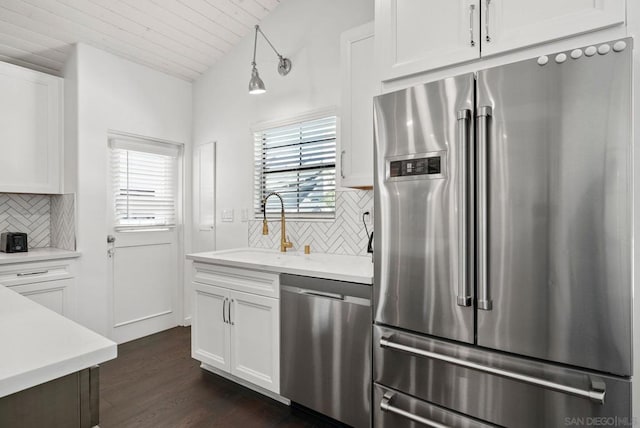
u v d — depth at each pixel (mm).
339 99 2688
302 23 2914
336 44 2713
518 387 1355
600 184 1191
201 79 3744
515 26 1425
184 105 3779
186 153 3801
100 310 3076
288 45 3000
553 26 1341
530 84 1313
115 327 3273
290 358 2104
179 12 2920
